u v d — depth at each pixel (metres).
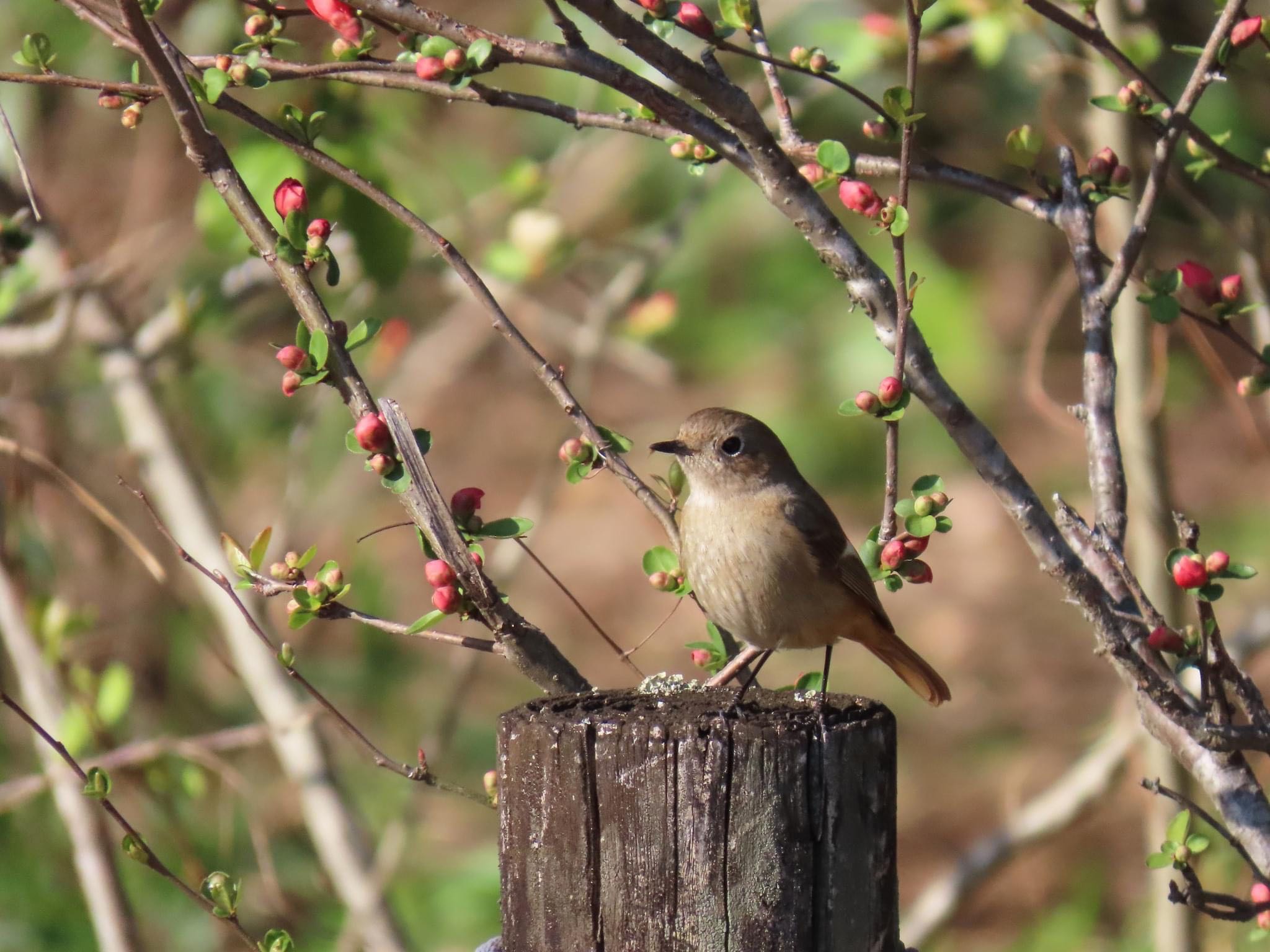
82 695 10.16
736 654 7.75
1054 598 19.95
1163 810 10.23
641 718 5.43
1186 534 5.89
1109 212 9.65
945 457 20.19
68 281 10.73
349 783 14.27
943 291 17.83
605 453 6.63
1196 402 22.11
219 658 10.43
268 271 11.06
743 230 18.16
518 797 5.48
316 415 12.02
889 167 7.02
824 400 20.08
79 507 12.95
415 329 17.58
